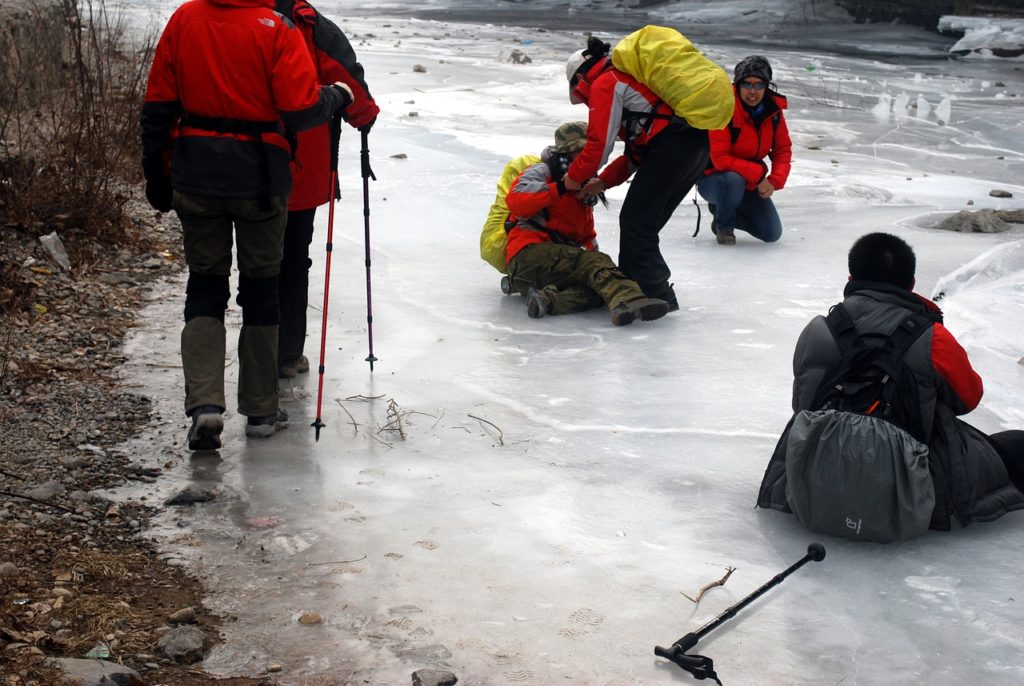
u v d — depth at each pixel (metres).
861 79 20.95
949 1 30.31
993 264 7.18
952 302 6.62
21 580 3.55
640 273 6.53
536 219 6.76
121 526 4.00
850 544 3.95
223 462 4.55
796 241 8.56
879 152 13.66
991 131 15.62
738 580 3.71
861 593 3.63
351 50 4.95
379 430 4.90
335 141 4.93
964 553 3.88
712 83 6.13
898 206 10.05
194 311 4.62
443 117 14.02
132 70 9.80
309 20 4.83
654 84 6.18
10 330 5.48
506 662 3.25
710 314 6.61
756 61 8.08
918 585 3.68
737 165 8.19
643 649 3.32
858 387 4.01
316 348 5.89
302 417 5.03
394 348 5.93
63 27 10.24
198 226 4.55
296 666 3.22
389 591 3.62
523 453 4.69
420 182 10.01
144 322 6.10
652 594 3.62
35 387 5.07
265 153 4.43
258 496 4.26
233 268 7.34
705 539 3.99
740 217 8.45
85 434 4.69
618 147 12.64
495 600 3.57
